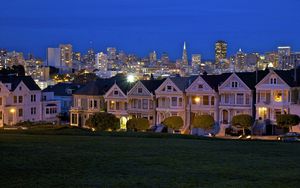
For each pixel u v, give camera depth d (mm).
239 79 81812
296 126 76062
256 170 26453
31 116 99812
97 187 21625
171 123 78875
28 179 23094
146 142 40281
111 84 97500
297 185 22672
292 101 79188
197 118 78875
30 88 99938
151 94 87688
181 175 24625
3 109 92812
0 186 21609
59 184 22109
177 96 86000
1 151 32031
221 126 82438
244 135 74812
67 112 114000
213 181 23281
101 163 27891
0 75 102062
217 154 32719
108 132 53156
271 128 78312
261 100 80250
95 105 94688
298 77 82312
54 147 34812
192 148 36125
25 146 35125
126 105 90875
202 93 84375
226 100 83062
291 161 29922
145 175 24469
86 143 38281
